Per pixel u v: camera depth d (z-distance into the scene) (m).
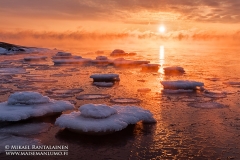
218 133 6.90
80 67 20.22
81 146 6.09
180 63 23.47
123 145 6.17
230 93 11.21
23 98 7.87
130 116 7.11
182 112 8.59
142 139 6.46
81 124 6.43
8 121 7.29
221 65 21.72
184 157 5.71
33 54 34.03
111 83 13.13
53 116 7.84
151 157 5.71
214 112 8.59
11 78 14.72
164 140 6.45
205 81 14.16
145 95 10.89
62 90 11.65
